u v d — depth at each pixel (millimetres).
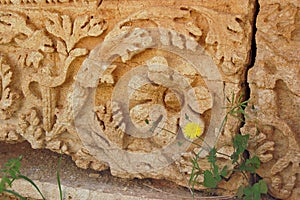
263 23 2125
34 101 2666
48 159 2852
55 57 2578
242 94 2252
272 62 2143
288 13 2074
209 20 2197
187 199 2385
